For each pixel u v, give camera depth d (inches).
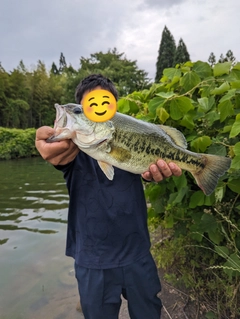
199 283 99.2
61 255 168.4
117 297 77.0
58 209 267.4
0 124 1385.3
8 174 514.0
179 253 110.8
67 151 70.4
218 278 92.3
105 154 71.9
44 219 237.9
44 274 147.2
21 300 125.9
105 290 75.7
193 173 80.8
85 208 78.1
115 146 72.1
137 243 79.3
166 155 77.7
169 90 108.7
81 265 76.7
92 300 74.2
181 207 101.0
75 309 117.9
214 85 96.9
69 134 68.0
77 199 79.7
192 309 97.3
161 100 95.6
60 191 350.9
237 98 90.4
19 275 146.9
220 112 86.8
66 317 113.5
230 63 97.5
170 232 134.3
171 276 108.6
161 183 105.7
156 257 120.8
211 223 88.7
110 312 76.7
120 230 77.0
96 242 76.4
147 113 113.0
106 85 81.5
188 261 112.1
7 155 894.4
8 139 930.7
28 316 115.4
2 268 154.3
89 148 70.1
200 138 87.5
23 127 1502.2
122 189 79.4
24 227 218.7
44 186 386.9
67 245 84.2
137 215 80.4
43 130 68.2
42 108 1589.6
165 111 90.0
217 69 98.5
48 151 67.1
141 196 84.4
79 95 83.9
